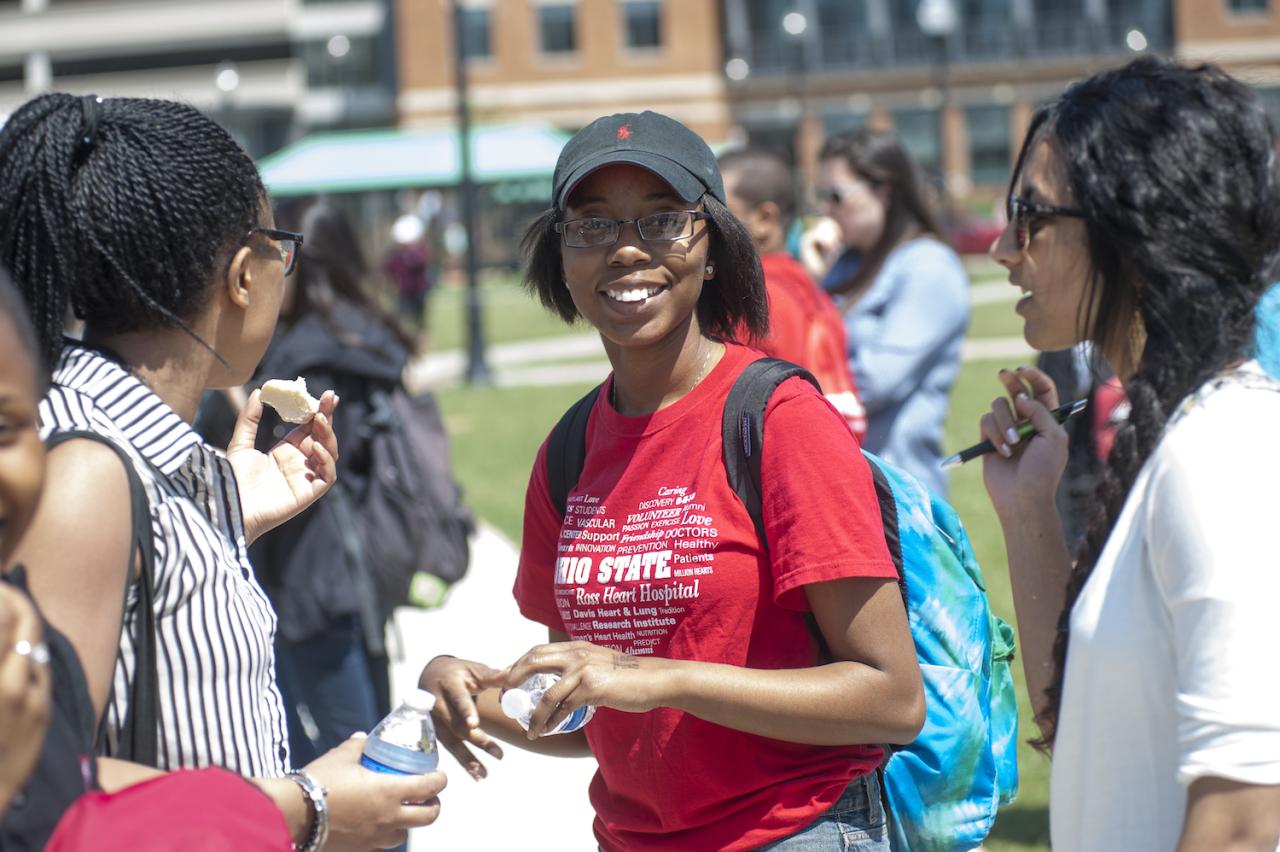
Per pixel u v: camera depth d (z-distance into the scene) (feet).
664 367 8.03
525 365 70.59
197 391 6.86
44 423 6.11
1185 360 5.98
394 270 99.35
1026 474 7.86
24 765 4.82
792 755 7.76
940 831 8.31
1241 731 5.44
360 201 149.79
